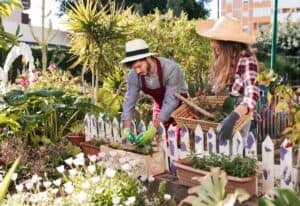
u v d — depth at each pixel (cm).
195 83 767
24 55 830
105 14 646
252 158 332
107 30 632
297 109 317
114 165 384
